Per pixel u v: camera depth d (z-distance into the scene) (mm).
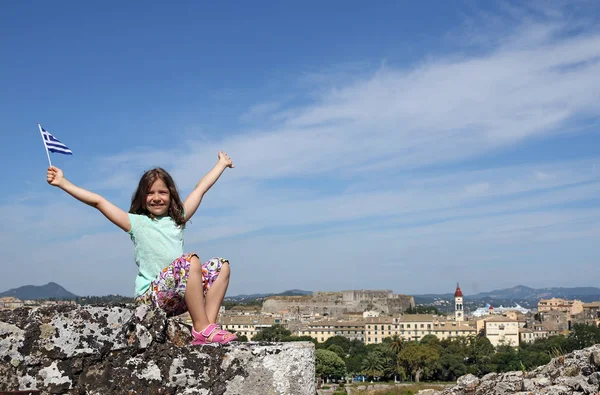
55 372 5371
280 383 5688
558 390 10875
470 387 14000
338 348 141875
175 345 5742
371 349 149125
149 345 5672
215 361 5684
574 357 12719
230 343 5859
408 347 124250
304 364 5766
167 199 6438
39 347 5383
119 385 5500
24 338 5359
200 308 6023
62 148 6410
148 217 6375
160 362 5637
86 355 5461
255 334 175875
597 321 167250
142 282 6211
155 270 6227
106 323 5594
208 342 5938
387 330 195250
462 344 135250
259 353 5703
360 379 129750
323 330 195000
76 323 5504
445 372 121062
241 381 5652
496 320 181875
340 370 117750
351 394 74875
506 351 129125
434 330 194000
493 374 14258
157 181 6383
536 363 103250
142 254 6238
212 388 5625
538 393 11000
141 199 6410
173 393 5590
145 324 5723
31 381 5324
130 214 6297
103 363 5516
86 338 5488
